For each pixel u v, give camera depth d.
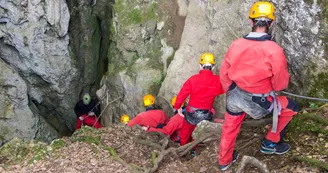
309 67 4.52
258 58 3.35
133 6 7.70
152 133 5.95
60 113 9.96
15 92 8.30
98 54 10.13
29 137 8.49
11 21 8.02
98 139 5.60
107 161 4.86
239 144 4.73
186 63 6.68
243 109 3.59
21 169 4.76
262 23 3.43
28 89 9.09
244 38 3.47
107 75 8.42
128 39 7.66
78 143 5.40
